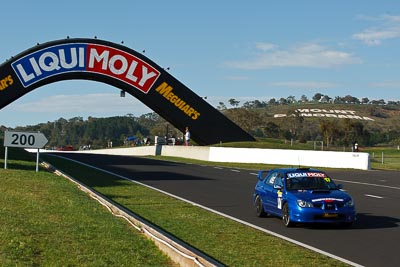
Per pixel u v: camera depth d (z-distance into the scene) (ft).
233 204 73.36
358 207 73.77
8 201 59.98
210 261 35.14
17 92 178.19
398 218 63.31
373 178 123.54
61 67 181.68
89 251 38.86
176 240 44.65
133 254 38.60
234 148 174.09
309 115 616.39
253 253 42.19
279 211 58.29
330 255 42.50
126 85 188.24
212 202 74.84
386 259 41.37
